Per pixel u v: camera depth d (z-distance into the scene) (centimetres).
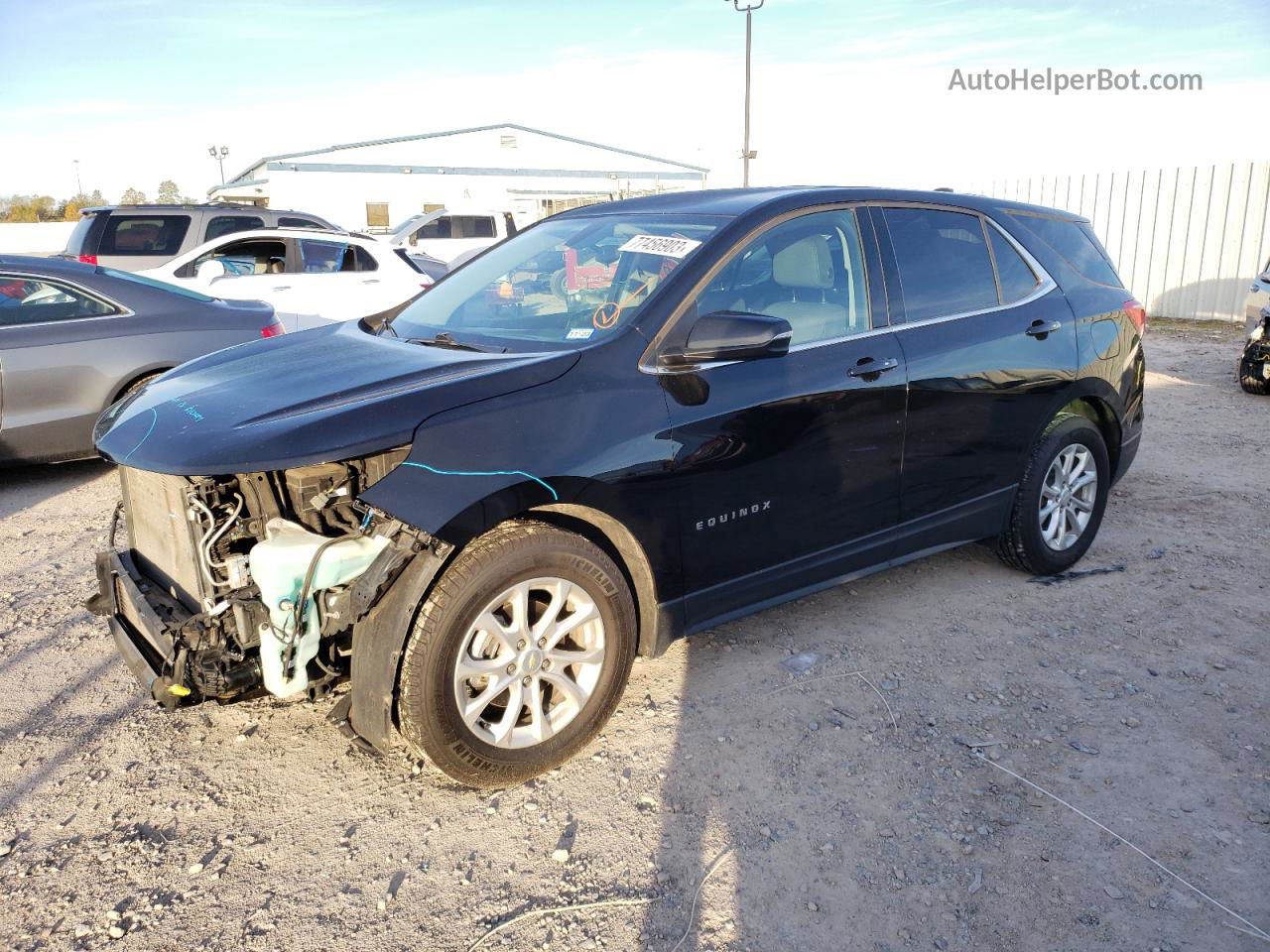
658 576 316
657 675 362
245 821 285
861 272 374
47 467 692
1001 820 277
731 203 371
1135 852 263
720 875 257
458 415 275
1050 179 1712
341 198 3111
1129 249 1600
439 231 1998
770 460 333
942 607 420
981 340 397
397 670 266
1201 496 579
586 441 290
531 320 346
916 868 258
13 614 430
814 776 298
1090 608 418
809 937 236
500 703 299
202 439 267
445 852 270
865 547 376
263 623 266
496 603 277
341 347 351
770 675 361
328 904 250
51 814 289
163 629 278
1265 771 299
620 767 306
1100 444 454
